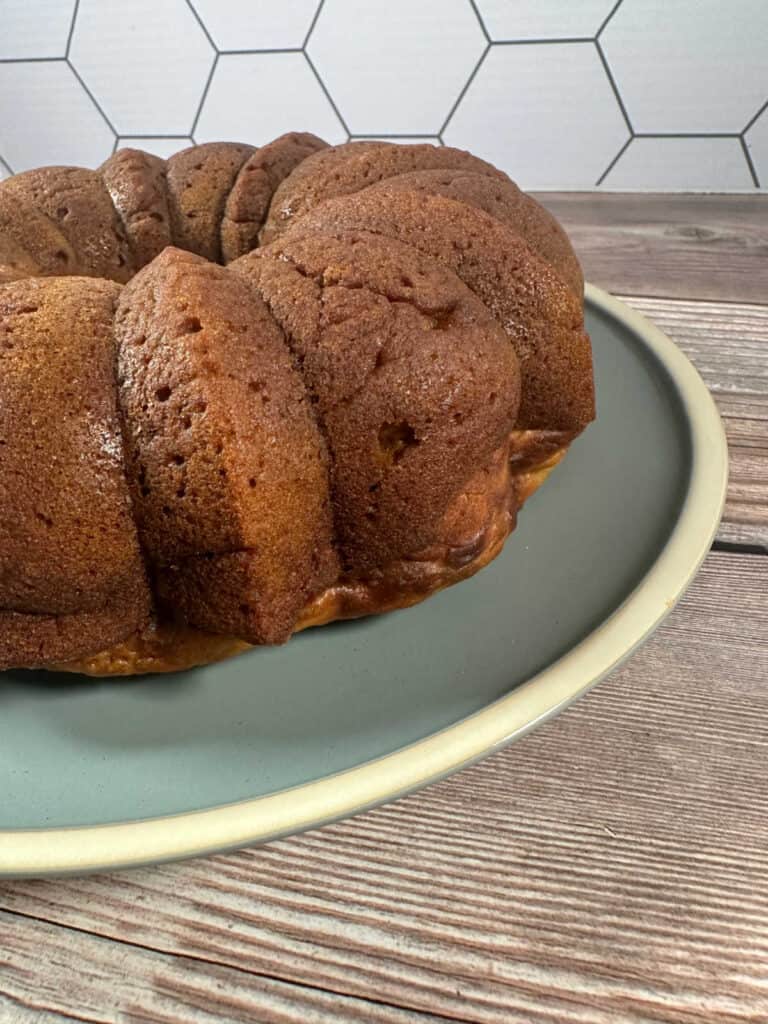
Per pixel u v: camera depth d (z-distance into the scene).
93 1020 0.18
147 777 0.21
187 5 0.55
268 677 0.23
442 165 0.28
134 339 0.20
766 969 0.18
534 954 0.19
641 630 0.22
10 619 0.21
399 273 0.21
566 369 0.24
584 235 0.45
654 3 0.48
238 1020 0.18
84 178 0.31
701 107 0.51
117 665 0.23
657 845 0.20
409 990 0.18
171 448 0.19
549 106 0.53
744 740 0.22
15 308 0.20
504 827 0.21
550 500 0.27
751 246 0.42
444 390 0.21
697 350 0.35
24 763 0.21
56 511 0.19
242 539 0.19
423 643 0.23
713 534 0.24
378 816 0.21
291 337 0.21
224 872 0.20
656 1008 0.18
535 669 0.22
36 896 0.20
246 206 0.29
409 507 0.21
